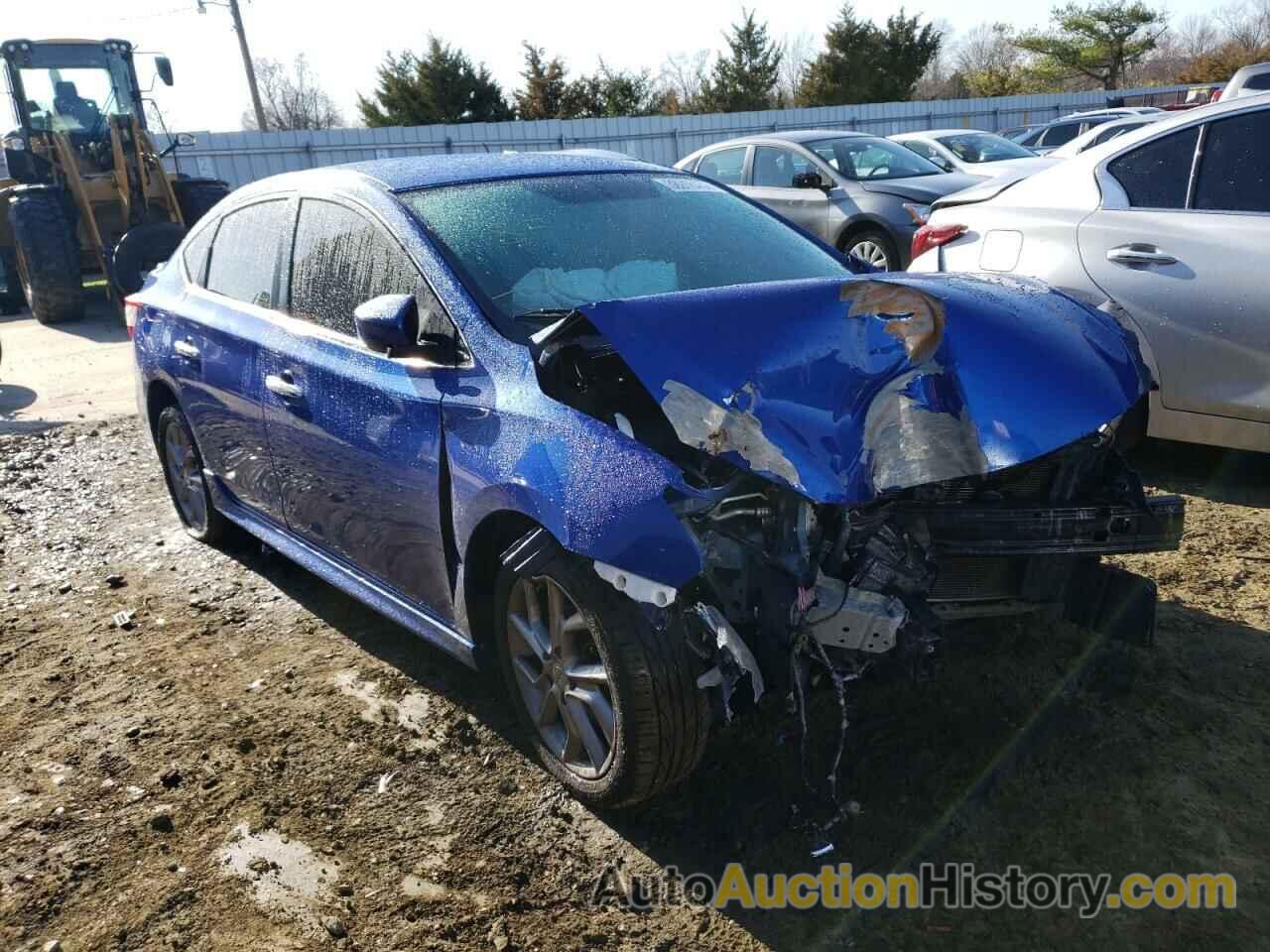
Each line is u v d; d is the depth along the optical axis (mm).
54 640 3951
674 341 2445
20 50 12336
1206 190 4371
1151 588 2885
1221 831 2520
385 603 3375
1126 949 2211
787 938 2295
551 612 2697
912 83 40938
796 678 2379
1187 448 5297
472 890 2488
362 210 3406
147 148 12828
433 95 35312
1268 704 2998
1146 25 39688
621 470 2400
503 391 2740
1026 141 18516
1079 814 2604
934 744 2889
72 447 6785
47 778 3020
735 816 2672
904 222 9391
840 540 2371
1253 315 4113
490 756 3010
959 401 2438
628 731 2461
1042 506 2637
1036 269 4754
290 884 2535
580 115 37156
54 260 12242
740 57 40719
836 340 2479
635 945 2299
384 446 3105
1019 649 3307
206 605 4188
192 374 4262
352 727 3203
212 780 2965
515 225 3289
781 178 10688
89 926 2430
